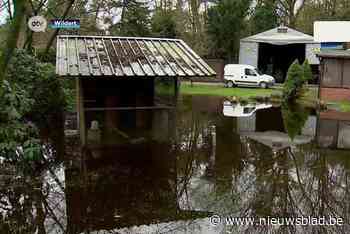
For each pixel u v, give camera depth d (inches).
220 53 1091.9
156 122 483.2
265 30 1144.8
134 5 847.7
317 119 561.3
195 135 439.5
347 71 708.0
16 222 219.8
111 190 266.5
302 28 1269.7
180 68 369.7
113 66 355.6
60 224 217.3
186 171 311.3
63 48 393.1
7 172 289.1
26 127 326.3
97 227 213.9
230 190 271.3
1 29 491.8
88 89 462.3
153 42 444.1
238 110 633.6
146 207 241.0
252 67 960.9
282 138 434.9
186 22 1225.4
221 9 1059.3
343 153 370.6
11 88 309.7
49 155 341.1
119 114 469.1
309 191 270.2
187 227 214.1
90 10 796.0
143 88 474.6
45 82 462.6
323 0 1293.1
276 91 868.0
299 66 751.1
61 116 492.1
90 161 330.0
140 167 318.7
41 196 254.5
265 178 296.7
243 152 371.6
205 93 833.5
